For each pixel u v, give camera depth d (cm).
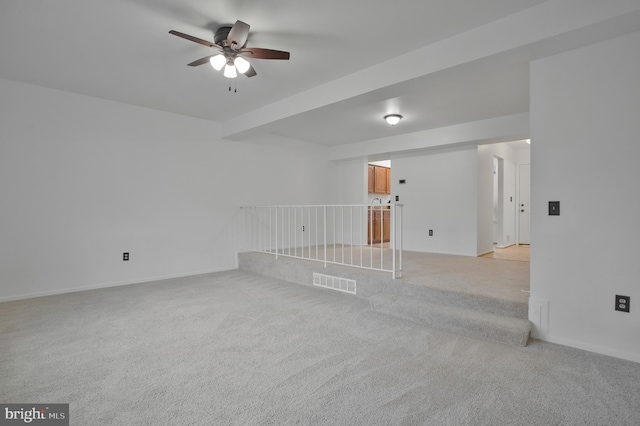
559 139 230
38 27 238
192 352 223
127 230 419
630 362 205
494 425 147
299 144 618
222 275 476
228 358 214
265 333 257
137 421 150
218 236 505
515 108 406
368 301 345
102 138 398
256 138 552
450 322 263
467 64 246
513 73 300
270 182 572
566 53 226
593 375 190
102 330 262
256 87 355
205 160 490
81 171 384
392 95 313
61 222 372
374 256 499
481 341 241
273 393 173
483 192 539
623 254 210
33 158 354
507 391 174
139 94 380
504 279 333
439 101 380
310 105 358
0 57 286
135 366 203
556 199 232
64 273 374
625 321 209
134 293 376
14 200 344
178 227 463
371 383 183
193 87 355
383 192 801
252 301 346
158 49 272
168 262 454
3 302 337
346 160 677
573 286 227
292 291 388
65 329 264
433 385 181
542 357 213
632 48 203
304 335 254
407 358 214
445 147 532
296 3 210
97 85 353
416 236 585
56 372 195
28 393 172
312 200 643
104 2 208
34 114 353
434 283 315
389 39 254
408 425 147
